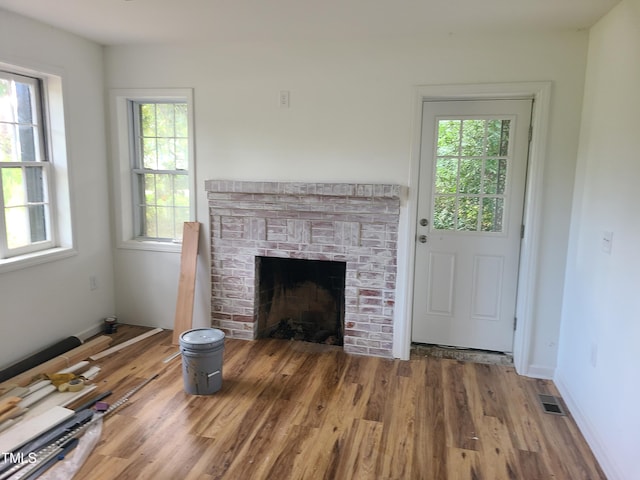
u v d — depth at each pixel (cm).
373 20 280
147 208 397
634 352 201
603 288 242
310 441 237
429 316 356
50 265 331
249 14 275
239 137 353
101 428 244
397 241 334
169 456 222
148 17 287
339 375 314
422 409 272
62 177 340
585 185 279
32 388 270
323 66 330
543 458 229
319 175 342
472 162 332
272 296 401
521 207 327
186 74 355
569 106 295
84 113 353
